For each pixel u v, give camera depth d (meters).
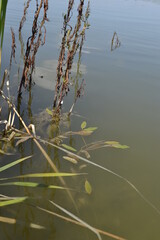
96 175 2.07
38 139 2.39
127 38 6.18
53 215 1.66
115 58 4.78
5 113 2.72
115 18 8.34
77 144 2.41
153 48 5.60
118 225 1.65
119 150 2.39
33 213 1.66
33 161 2.12
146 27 7.54
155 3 15.13
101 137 2.54
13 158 2.13
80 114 2.91
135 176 2.08
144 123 2.84
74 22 6.75
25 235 1.51
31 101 3.06
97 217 1.69
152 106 3.21
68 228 1.59
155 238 1.59
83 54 4.79
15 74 3.55
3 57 4.00
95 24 7.13
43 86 3.44
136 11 10.50
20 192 1.82
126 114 2.99
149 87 3.72
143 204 1.83
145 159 2.29
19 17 6.64
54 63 4.12
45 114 2.82
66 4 9.50
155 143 2.53
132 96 3.41
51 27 6.18
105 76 3.93
